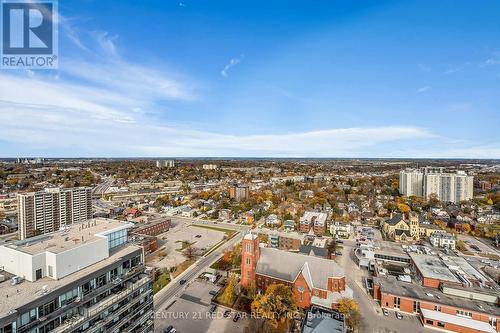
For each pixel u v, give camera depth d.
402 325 74.25
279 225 178.12
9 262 40.94
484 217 184.88
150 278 52.50
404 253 118.31
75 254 41.69
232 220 193.62
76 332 37.75
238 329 70.25
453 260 110.12
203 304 81.94
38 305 33.75
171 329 68.31
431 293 82.62
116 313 44.34
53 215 151.75
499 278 95.81
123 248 53.09
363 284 98.25
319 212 190.38
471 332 70.25
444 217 192.88
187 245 139.12
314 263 86.69
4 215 180.62
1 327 29.47
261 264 90.31
